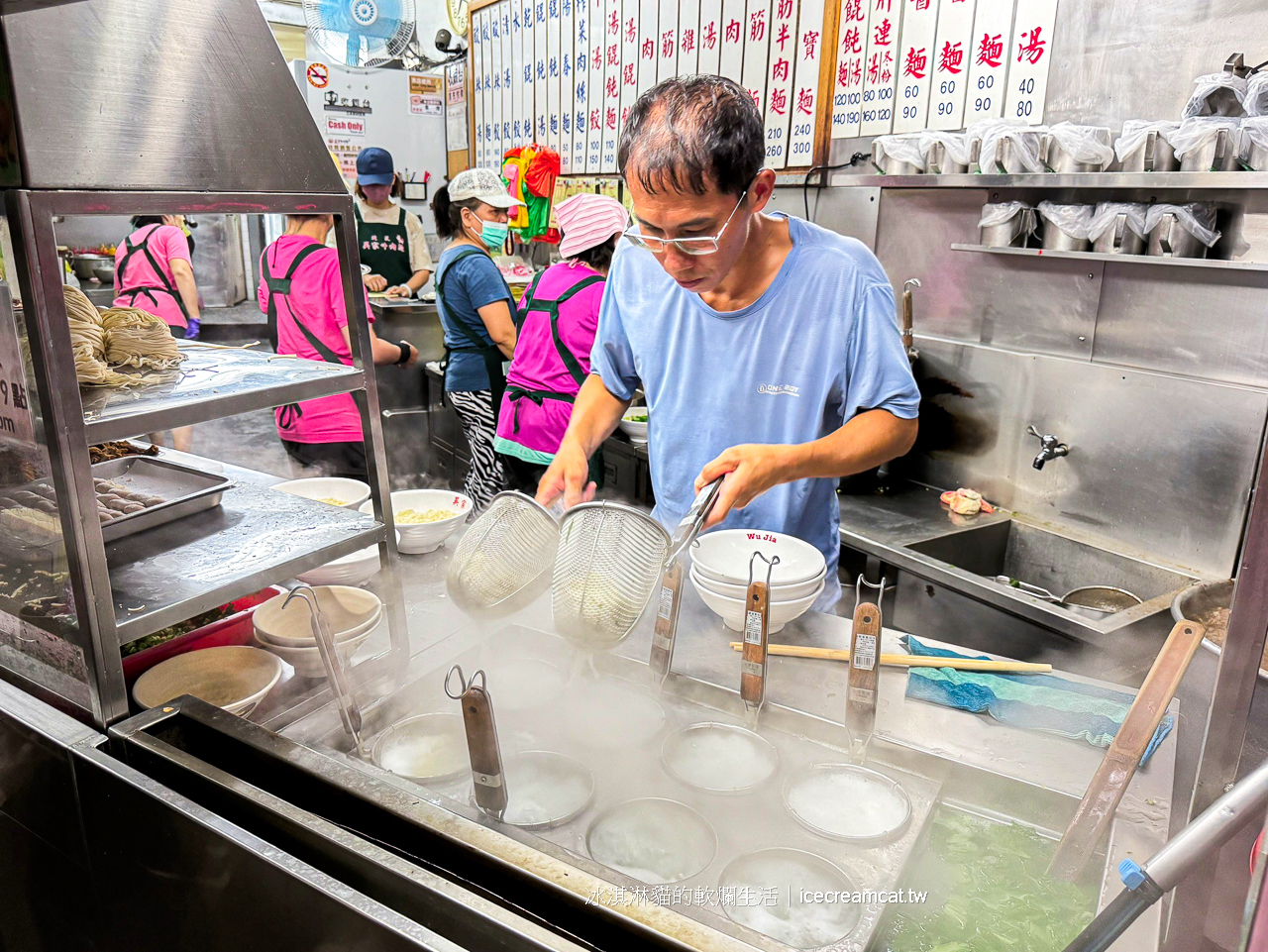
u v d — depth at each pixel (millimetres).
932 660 1399
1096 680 1361
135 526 1351
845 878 916
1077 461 2535
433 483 4883
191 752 1136
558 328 2994
